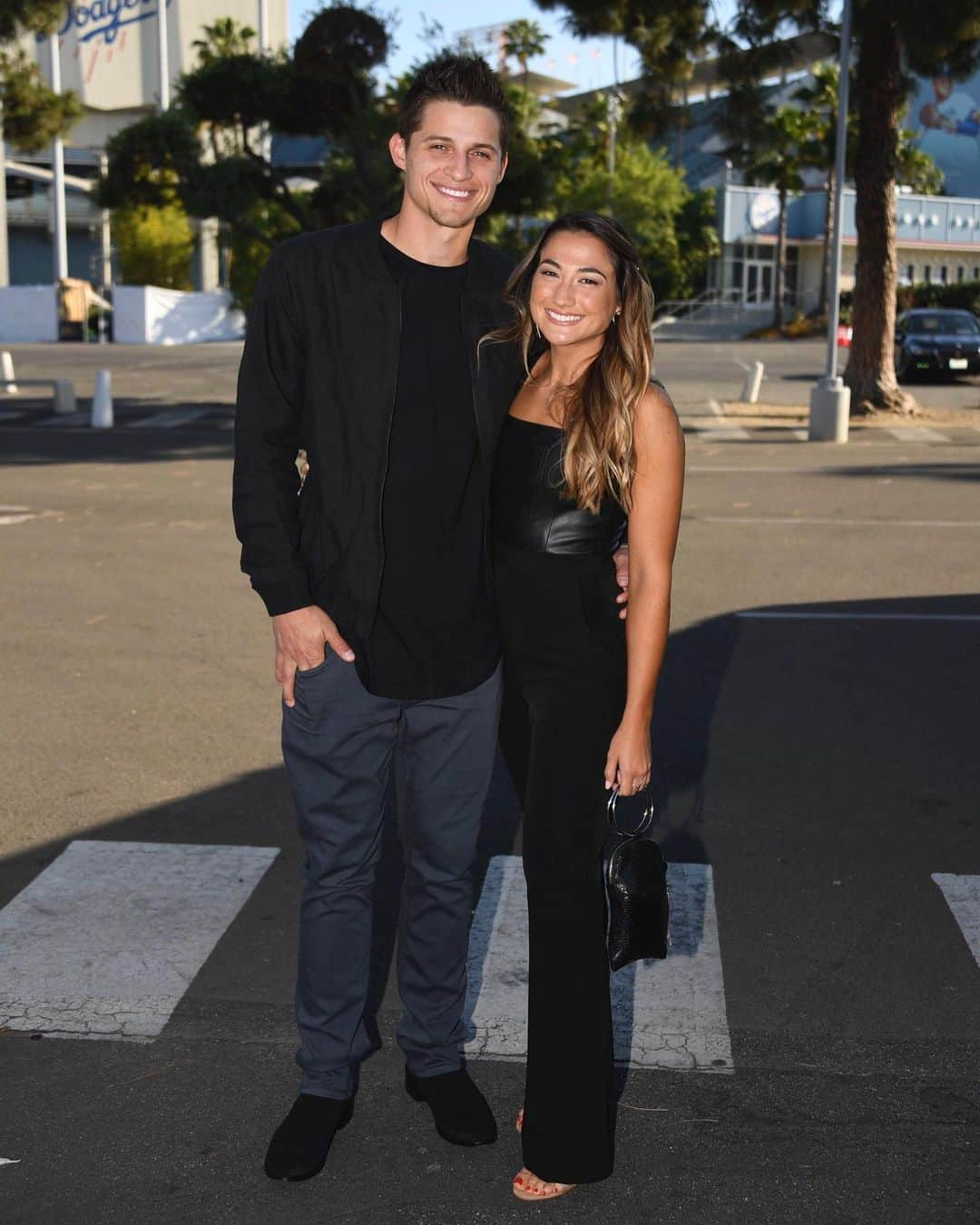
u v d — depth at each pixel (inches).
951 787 217.5
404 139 112.3
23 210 2903.5
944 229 2443.4
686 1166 118.7
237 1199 113.6
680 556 419.2
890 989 150.9
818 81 2250.2
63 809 205.2
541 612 113.6
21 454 715.4
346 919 121.3
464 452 114.2
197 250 2628.0
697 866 185.0
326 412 113.3
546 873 113.1
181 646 305.3
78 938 160.9
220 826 198.4
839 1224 110.9
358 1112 127.1
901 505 525.7
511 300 115.4
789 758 231.3
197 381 1317.7
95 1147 120.7
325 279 112.0
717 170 2736.2
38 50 2738.7
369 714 116.6
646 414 110.2
